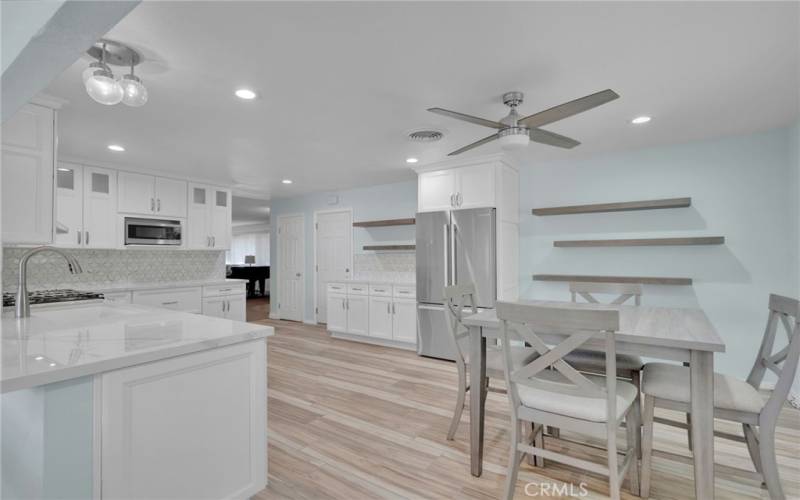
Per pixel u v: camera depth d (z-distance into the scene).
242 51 1.98
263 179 5.26
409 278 5.55
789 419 2.74
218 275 5.51
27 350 1.37
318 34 1.83
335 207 6.34
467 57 2.06
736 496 1.91
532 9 1.66
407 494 1.93
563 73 2.24
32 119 2.42
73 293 3.08
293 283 6.98
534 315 1.62
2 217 2.31
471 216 4.12
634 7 1.65
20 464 1.28
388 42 1.91
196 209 5.07
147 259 4.79
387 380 3.65
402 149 3.82
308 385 3.52
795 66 2.17
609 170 4.02
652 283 3.68
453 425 2.48
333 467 2.17
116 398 1.30
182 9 1.62
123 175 4.38
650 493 1.92
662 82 2.37
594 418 1.62
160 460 1.42
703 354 1.59
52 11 1.15
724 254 3.50
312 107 2.72
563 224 4.26
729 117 2.99
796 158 3.09
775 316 1.98
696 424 1.60
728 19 1.73
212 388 1.59
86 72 1.59
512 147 2.40
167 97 2.53
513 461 1.77
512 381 1.76
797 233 3.10
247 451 1.72
